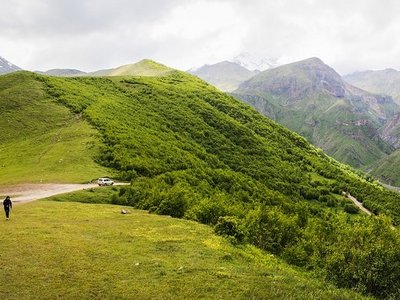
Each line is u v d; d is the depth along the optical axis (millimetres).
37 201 53656
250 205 67500
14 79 142500
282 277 26000
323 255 32719
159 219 43781
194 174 86688
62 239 31484
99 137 95438
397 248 27766
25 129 105688
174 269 25594
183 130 140500
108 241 31875
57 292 20922
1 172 74938
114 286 22172
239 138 156750
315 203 125812
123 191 60062
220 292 22125
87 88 156500
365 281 27047
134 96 166500
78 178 70125
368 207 132375
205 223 46344
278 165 146250
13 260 25453
